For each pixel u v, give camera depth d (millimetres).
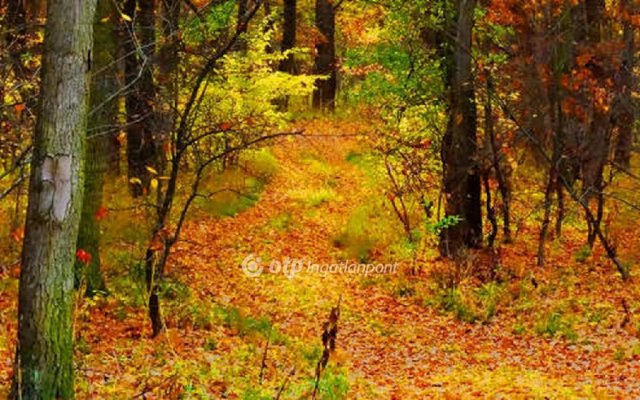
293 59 32875
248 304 14969
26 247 6617
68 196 6609
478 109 20641
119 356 10211
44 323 6605
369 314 15055
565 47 19031
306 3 38031
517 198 21984
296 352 11883
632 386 10266
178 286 14172
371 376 11195
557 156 17750
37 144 6590
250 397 8688
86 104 6738
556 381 10680
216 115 17766
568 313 14312
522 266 17219
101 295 12617
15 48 14023
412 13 18172
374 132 20703
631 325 13055
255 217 21703
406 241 18469
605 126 18156
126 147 20469
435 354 12648
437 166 19344
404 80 18547
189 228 19344
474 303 15180
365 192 24922
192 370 9742
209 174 20625
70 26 6531
